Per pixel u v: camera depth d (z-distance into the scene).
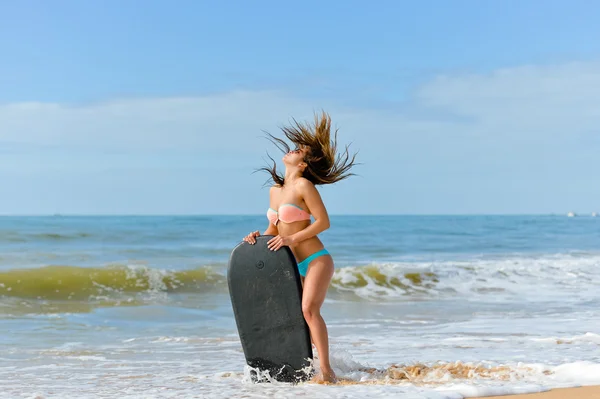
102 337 8.10
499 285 14.77
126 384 5.11
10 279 12.82
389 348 6.92
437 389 4.33
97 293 12.64
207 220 51.44
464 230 40.09
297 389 4.59
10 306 11.02
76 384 5.12
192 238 25.95
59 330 8.65
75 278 13.25
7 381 5.29
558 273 16.36
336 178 5.41
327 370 4.97
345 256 21.55
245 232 28.88
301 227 5.24
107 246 21.70
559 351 6.62
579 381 4.74
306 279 5.12
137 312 10.45
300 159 5.34
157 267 15.52
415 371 5.22
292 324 5.03
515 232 38.03
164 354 6.85
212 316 10.24
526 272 16.31
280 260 5.06
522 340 7.45
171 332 8.60
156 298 12.38
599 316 10.18
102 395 4.58
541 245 27.97
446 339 7.62
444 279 15.20
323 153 5.34
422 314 10.50
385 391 4.36
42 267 14.01
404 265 15.88
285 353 5.03
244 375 5.14
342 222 56.22
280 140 5.41
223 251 20.83
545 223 59.03
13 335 8.18
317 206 5.17
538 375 4.98
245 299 5.07
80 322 9.42
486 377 4.98
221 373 5.50
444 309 11.21
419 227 43.25
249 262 5.09
